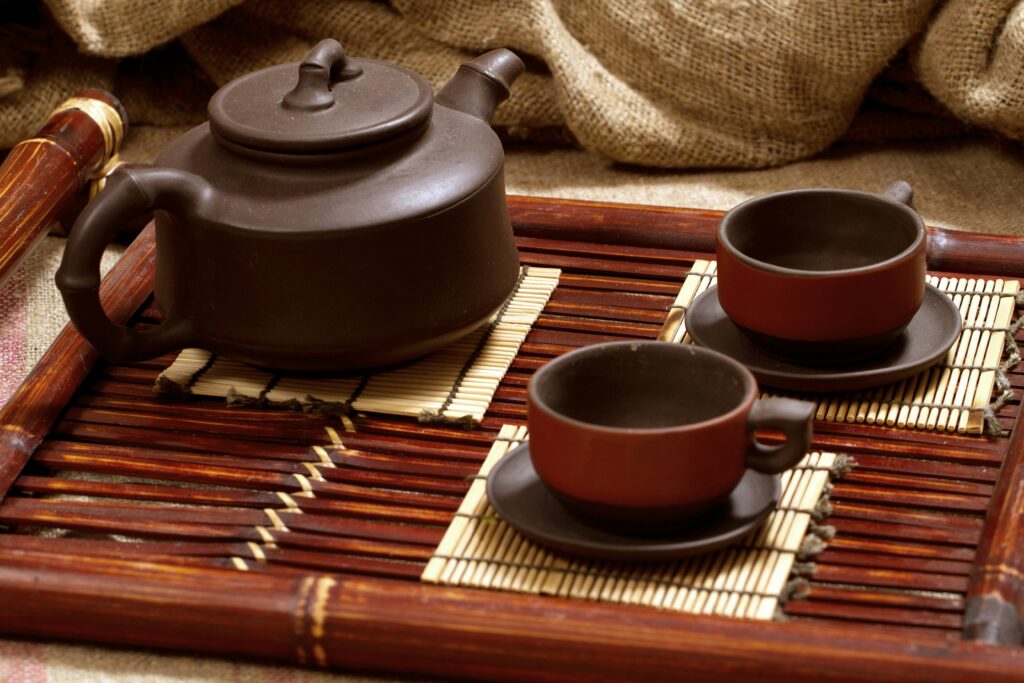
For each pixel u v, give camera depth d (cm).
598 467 114
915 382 127
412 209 124
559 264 138
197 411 128
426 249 125
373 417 127
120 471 125
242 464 125
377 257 124
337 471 124
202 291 126
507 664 114
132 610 116
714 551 117
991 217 155
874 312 123
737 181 161
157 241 128
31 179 140
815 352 125
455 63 163
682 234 140
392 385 129
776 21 157
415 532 120
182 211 124
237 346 126
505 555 118
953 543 119
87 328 125
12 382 140
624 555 116
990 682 111
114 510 122
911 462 123
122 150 166
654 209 141
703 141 161
